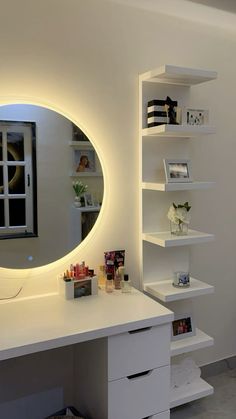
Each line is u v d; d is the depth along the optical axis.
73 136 1.89
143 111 2.01
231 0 1.97
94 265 2.00
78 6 1.84
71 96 1.87
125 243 2.08
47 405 1.95
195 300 2.38
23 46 1.74
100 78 1.93
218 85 2.29
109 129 1.97
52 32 1.79
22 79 1.75
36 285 1.86
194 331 2.15
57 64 1.82
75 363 1.95
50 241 1.88
